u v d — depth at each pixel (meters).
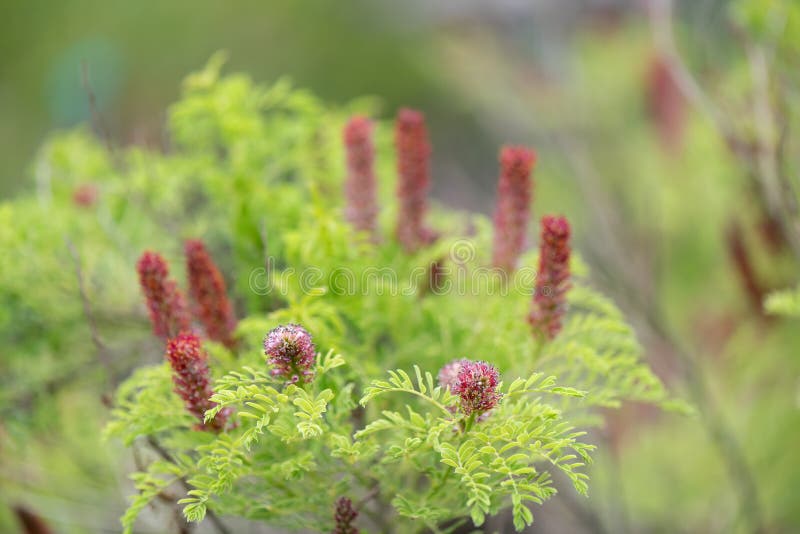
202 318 0.76
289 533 0.82
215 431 0.73
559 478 0.94
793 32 0.99
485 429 0.70
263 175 0.89
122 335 0.89
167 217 0.91
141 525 0.86
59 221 0.88
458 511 0.73
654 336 1.03
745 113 0.97
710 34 1.02
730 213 1.03
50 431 0.88
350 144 0.82
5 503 0.88
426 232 0.83
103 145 0.93
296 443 0.74
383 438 0.76
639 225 1.16
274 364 0.70
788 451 1.07
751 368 1.09
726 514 1.06
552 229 0.75
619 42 1.26
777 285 1.02
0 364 0.88
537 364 0.76
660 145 1.18
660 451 1.10
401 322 0.79
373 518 0.77
